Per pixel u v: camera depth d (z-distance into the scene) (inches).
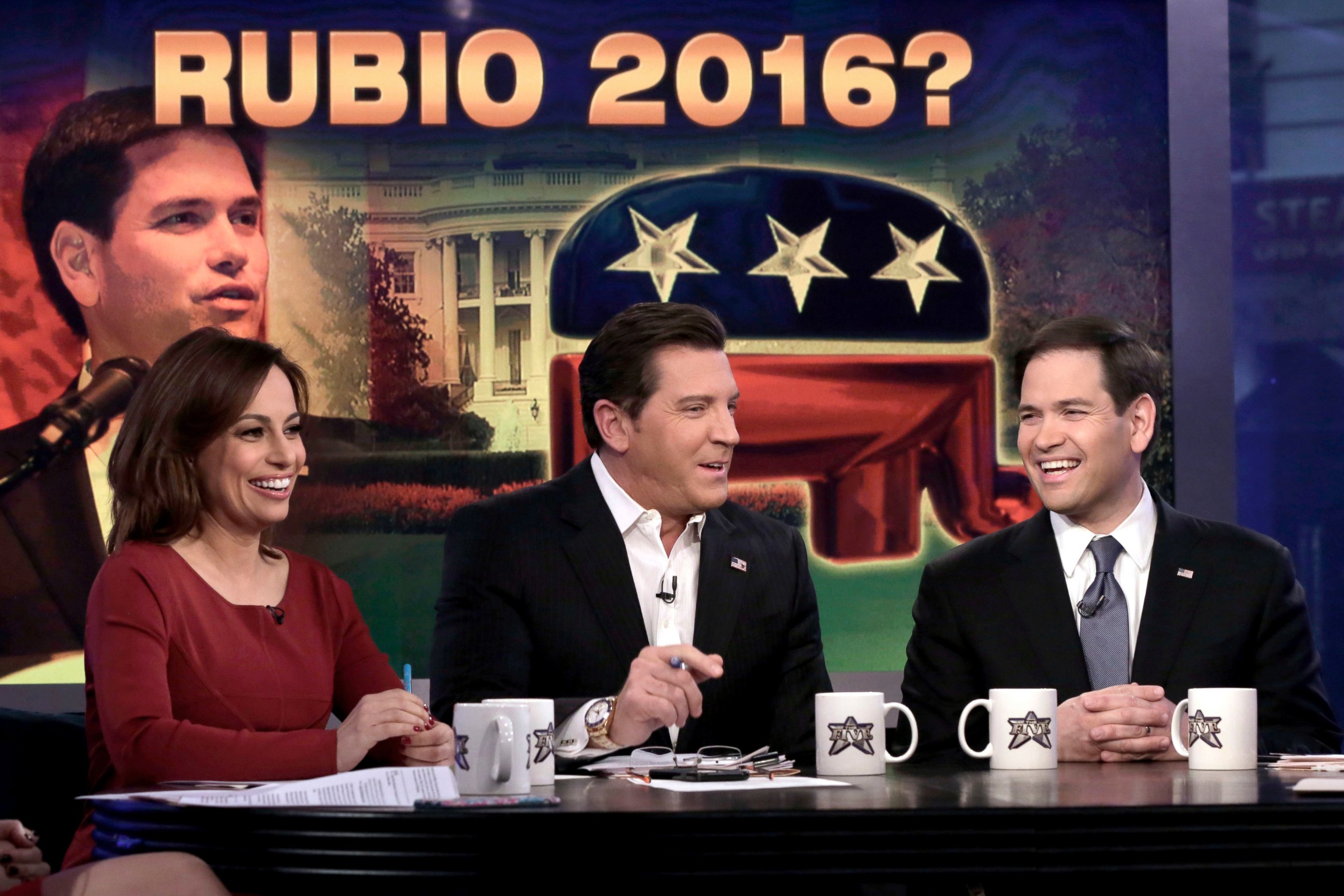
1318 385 408.5
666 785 178.5
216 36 395.5
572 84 401.4
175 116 394.0
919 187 403.2
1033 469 266.1
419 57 399.5
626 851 140.8
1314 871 144.7
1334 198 410.3
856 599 396.5
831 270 401.4
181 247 391.2
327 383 393.4
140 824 156.6
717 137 402.0
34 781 211.0
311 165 396.8
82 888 150.9
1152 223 403.5
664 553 261.9
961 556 274.1
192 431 221.0
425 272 396.8
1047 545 266.8
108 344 389.7
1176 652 253.0
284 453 225.3
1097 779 185.5
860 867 141.6
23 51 391.5
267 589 231.9
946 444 400.5
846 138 403.2
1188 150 402.6
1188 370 399.9
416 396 394.3
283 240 395.9
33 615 382.3
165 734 189.5
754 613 259.0
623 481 263.6
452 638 253.0
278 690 219.9
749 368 397.7
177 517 221.1
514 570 253.9
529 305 396.8
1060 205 403.9
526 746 168.2
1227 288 401.1
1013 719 205.6
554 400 395.5
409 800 155.7
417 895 141.2
